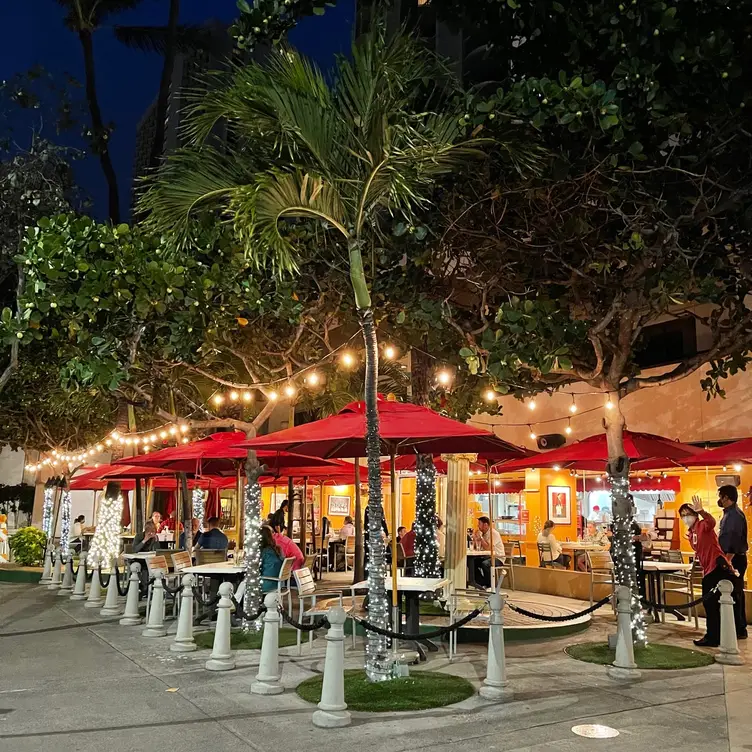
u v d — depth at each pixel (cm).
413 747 566
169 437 1873
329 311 1209
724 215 887
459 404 1242
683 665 847
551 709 671
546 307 908
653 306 905
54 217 1020
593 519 1786
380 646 755
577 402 1767
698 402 1515
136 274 981
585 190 891
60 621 1200
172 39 2069
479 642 986
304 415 2523
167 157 827
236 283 1062
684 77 716
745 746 568
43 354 1355
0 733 604
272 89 734
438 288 1120
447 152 780
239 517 1560
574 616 808
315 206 762
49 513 2509
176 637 962
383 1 773
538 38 827
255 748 565
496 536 1545
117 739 588
